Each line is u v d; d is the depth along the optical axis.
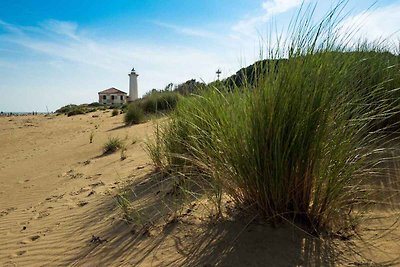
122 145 8.77
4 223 4.31
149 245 2.77
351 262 2.12
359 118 2.76
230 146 2.68
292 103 2.38
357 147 2.64
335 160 2.40
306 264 2.13
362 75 3.45
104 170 6.45
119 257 2.71
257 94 2.54
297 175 2.42
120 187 4.73
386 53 4.91
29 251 3.27
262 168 2.51
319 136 2.35
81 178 6.24
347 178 2.46
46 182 6.67
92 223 3.61
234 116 2.78
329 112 2.36
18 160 10.59
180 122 4.73
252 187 2.60
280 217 2.55
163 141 5.11
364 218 2.56
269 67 2.57
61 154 10.44
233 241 2.49
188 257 2.45
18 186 6.73
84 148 10.65
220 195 2.89
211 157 3.08
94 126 19.61
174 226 2.96
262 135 2.45
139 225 3.17
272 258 2.23
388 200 2.72
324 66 2.39
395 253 2.15
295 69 2.41
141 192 4.18
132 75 64.94
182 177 3.91
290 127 2.38
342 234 2.40
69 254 3.01
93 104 64.25
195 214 3.06
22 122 27.97
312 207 2.46
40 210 4.64
